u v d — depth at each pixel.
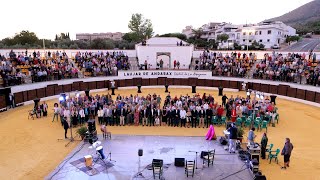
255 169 15.69
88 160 16.31
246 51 48.75
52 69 36.84
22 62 36.72
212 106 25.02
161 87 43.50
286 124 25.55
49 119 26.19
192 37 111.88
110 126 24.19
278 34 95.94
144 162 17.09
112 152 18.53
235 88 40.72
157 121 24.48
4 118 26.36
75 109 24.25
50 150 18.97
